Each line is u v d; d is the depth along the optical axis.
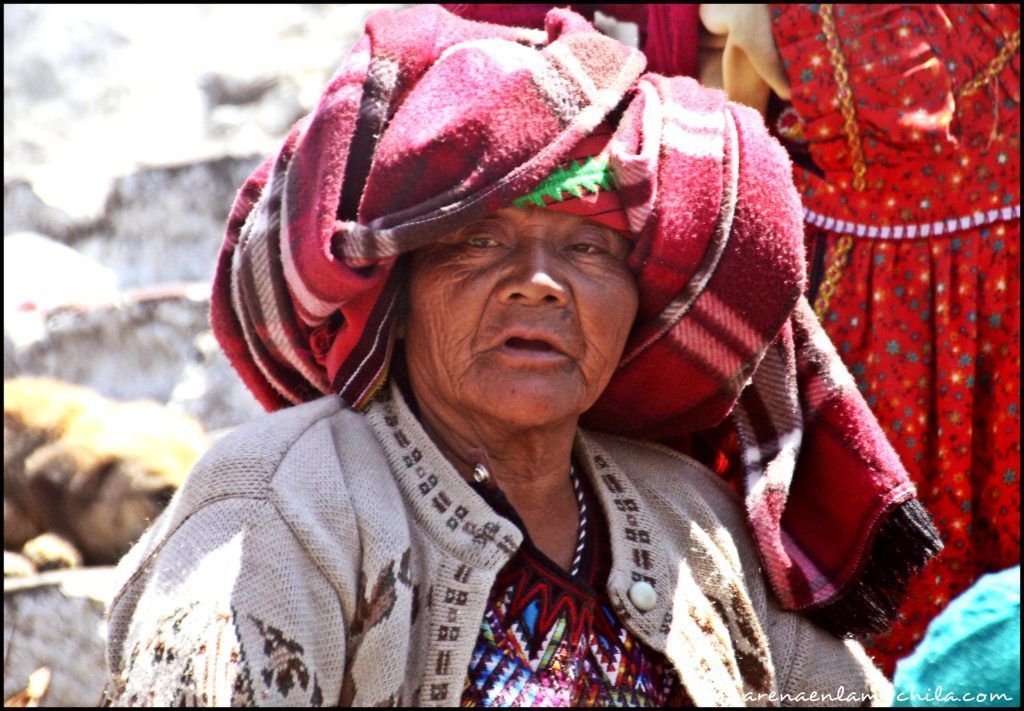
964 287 8.08
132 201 15.02
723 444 6.55
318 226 5.30
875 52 8.00
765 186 5.78
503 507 5.39
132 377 13.73
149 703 4.64
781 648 5.98
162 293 13.83
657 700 5.40
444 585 5.11
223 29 17.88
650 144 5.58
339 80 5.51
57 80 17.25
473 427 5.61
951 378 8.05
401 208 5.28
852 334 8.15
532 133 5.33
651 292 5.70
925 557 6.12
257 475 5.06
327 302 5.38
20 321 13.93
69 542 12.05
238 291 5.85
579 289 5.45
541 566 5.35
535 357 5.40
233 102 17.11
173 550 4.95
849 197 8.18
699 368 5.93
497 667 5.09
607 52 5.70
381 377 5.61
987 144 8.16
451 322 5.48
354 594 4.96
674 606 5.48
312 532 4.94
